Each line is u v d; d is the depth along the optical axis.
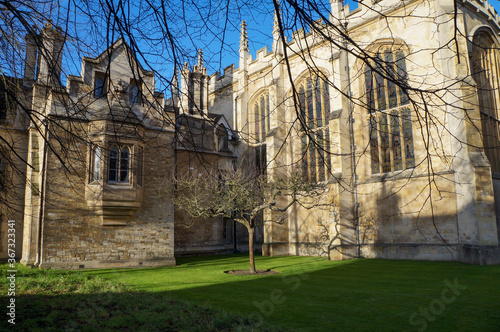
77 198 17.84
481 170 18.05
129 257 18.86
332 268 17.59
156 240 19.75
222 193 18.66
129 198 18.27
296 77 27.89
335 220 22.62
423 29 21.16
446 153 19.67
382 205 22.30
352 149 23.75
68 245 17.45
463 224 18.58
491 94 22.47
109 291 11.09
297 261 21.69
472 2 21.73
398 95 22.20
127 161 18.12
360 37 23.97
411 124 21.41
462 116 18.67
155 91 5.55
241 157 31.27
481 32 22.03
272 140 26.95
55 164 17.39
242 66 33.00
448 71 19.55
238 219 17.09
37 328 7.02
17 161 20.69
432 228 19.97
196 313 8.41
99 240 18.25
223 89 35.81
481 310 8.54
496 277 13.25
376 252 22.20
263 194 19.62
